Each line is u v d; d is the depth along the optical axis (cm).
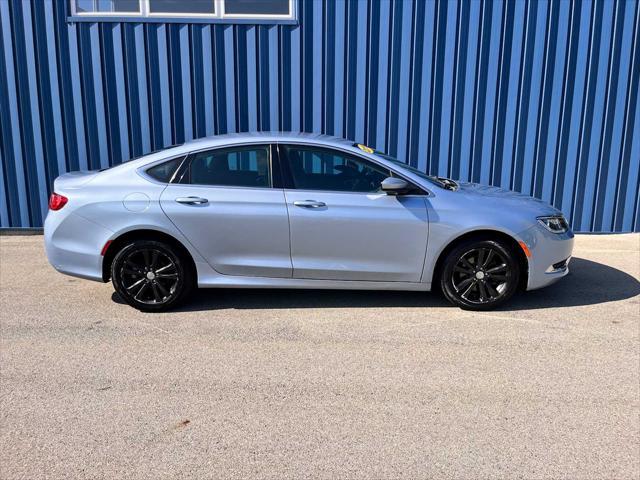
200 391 333
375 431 292
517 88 739
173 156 457
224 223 443
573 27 720
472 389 336
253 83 752
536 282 459
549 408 314
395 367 365
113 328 431
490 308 462
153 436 288
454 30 726
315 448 278
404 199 446
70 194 453
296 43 739
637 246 701
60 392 332
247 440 284
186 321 445
